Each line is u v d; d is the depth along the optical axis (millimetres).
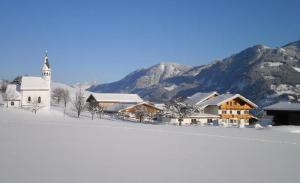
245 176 16172
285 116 73000
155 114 99375
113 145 25172
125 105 110500
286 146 28531
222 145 27750
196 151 23656
